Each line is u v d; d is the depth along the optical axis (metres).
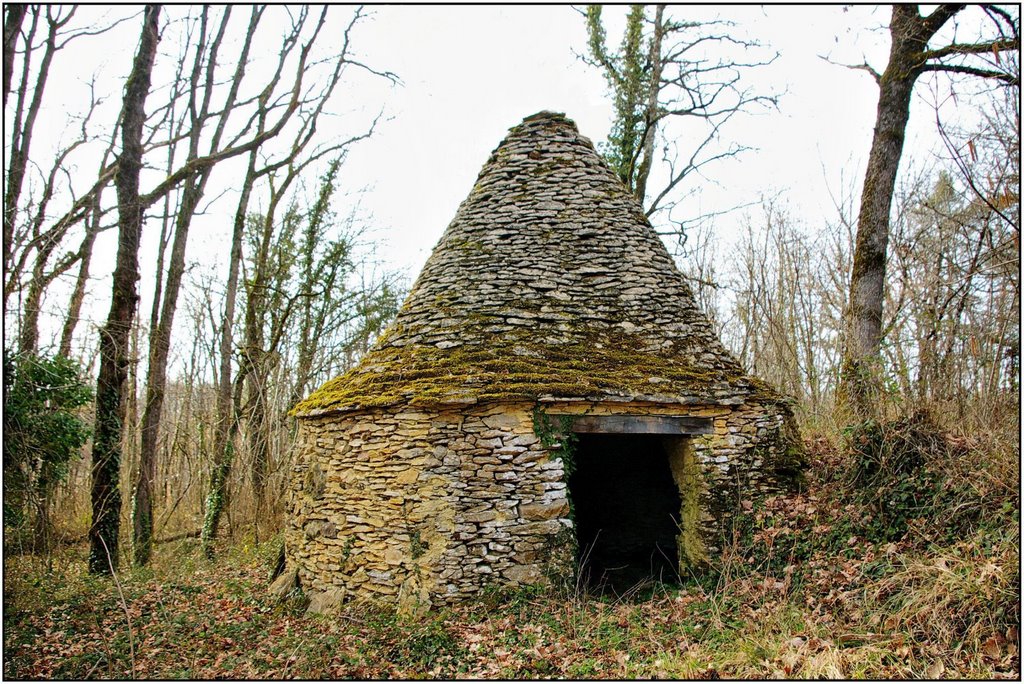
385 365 7.62
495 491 6.71
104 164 12.98
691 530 7.39
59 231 9.05
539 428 6.86
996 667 4.20
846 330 10.20
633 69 14.58
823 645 4.80
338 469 7.57
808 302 16.31
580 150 9.62
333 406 7.44
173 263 12.38
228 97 14.24
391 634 6.05
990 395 6.77
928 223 11.16
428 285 8.55
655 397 7.09
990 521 5.39
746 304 18.73
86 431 9.62
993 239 7.93
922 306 8.84
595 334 7.89
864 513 6.64
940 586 4.89
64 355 9.92
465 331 7.70
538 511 6.73
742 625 5.64
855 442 7.18
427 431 6.88
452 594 6.45
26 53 9.73
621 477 10.34
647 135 15.26
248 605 7.89
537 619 6.16
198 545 12.91
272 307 15.21
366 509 7.14
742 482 7.35
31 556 7.66
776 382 16.67
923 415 6.80
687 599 6.61
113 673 5.57
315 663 5.57
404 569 6.72
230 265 14.41
